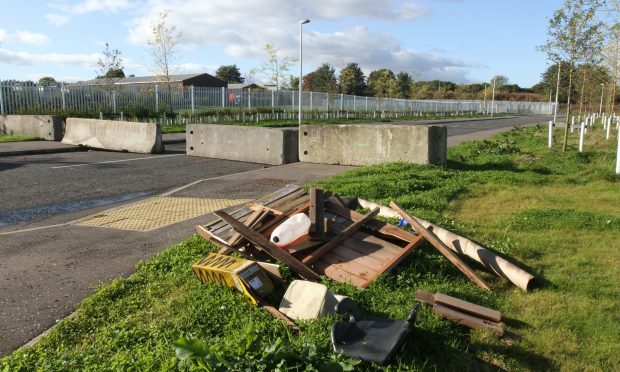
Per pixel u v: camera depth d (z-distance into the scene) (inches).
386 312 166.2
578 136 936.9
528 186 412.5
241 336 140.2
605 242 257.4
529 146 761.6
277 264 205.6
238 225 197.2
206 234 227.0
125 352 144.3
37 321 173.8
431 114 2684.5
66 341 159.5
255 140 585.0
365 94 3201.3
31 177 465.7
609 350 152.9
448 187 384.2
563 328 166.1
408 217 236.5
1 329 167.8
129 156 636.7
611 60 815.7
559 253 241.9
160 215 315.6
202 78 2272.4
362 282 193.5
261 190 399.9
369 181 383.9
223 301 173.9
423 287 195.3
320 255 210.2
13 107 916.0
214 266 187.9
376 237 227.8
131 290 195.2
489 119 2274.9
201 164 570.9
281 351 125.5
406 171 439.5
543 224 286.8
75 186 426.0
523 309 181.9
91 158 610.9
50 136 780.6
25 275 214.2
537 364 146.0
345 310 154.1
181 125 1149.1
